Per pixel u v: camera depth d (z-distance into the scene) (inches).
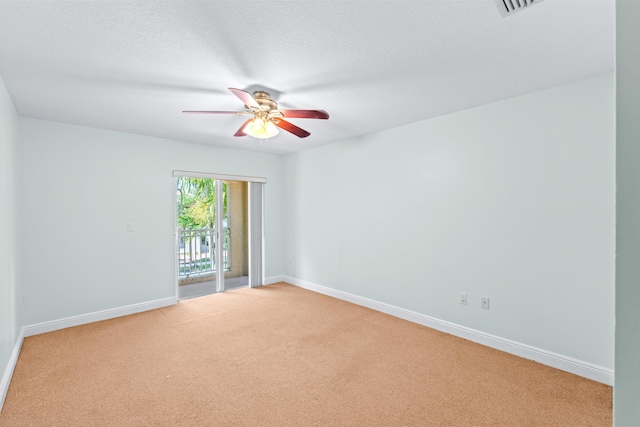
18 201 111.5
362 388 83.5
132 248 144.9
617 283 16.1
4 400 77.9
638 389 15.5
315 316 139.1
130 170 144.1
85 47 69.5
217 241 182.4
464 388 83.4
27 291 117.6
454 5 56.3
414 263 131.1
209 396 80.0
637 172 15.6
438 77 86.0
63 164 126.6
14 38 65.6
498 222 105.8
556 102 93.0
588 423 69.9
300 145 173.2
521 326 101.1
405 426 69.2
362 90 94.7
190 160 163.5
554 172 93.8
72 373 90.6
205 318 137.1
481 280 110.4
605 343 85.7
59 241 125.4
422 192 127.5
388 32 64.7
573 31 64.4
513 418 71.7
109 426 69.1
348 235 160.6
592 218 87.5
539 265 97.1
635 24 15.7
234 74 83.0
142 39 66.5
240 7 56.3
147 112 113.1
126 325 128.8
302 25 62.0
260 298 167.9
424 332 120.7
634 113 15.6
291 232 199.2
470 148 112.3
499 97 101.3
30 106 106.2
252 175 189.5
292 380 87.4
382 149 142.6
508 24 62.1
